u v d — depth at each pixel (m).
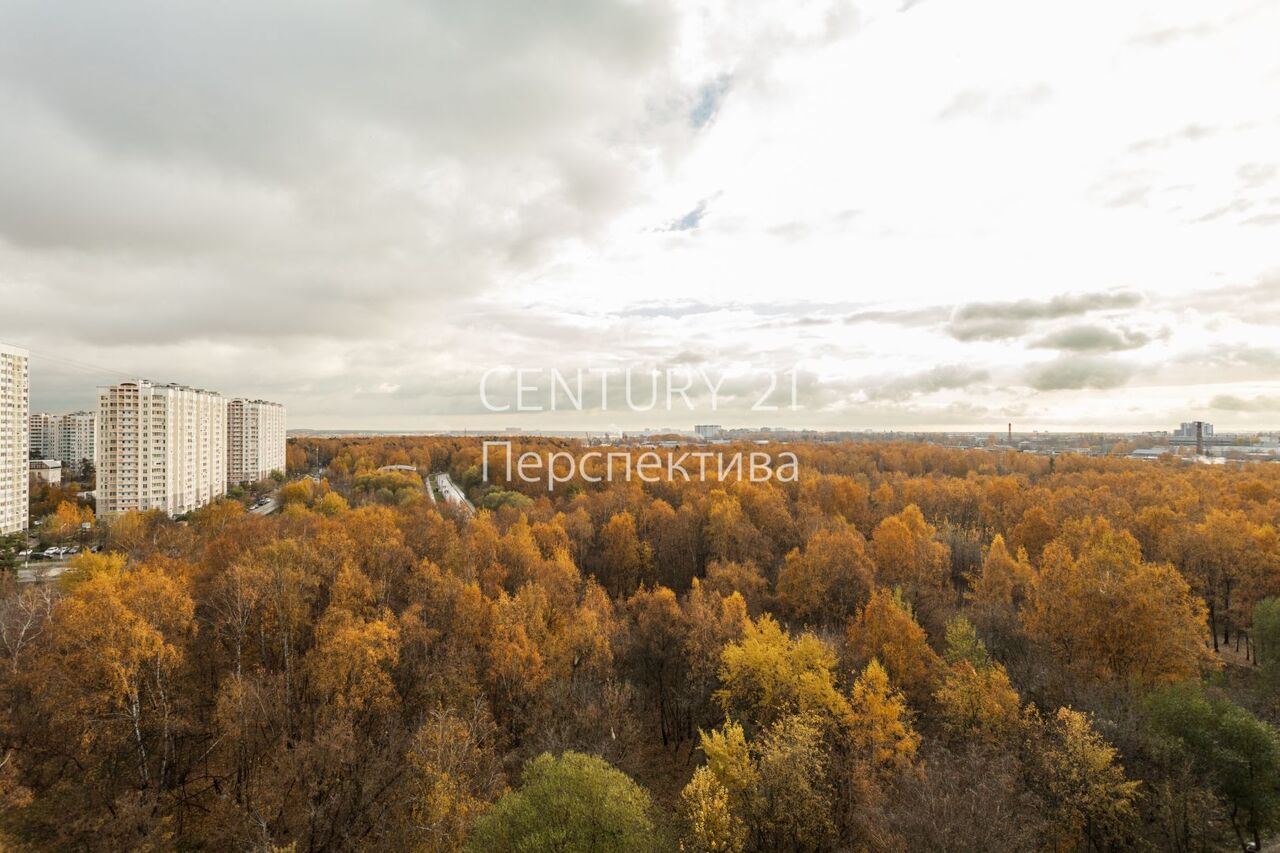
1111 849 35.19
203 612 58.75
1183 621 51.00
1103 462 184.75
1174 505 102.00
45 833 37.75
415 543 82.94
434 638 55.34
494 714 49.59
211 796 44.25
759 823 37.25
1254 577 69.44
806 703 44.72
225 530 88.44
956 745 43.88
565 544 93.50
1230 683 57.03
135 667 41.34
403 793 39.50
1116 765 37.69
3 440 127.75
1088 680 47.84
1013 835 30.58
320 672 44.81
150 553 81.62
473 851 32.38
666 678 59.84
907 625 52.88
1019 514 107.94
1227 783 35.94
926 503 124.62
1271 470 150.38
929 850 30.12
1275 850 35.53
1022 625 61.34
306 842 37.62
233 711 42.28
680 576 97.75
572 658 54.12
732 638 56.38
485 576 70.94
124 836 37.25
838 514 109.69
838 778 39.44
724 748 39.97
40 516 148.50
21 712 42.59
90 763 40.91
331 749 39.03
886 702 44.03
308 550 64.00
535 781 35.16
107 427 139.50
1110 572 52.66
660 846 35.69
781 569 83.06
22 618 53.66
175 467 149.25
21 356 132.62
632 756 49.25
